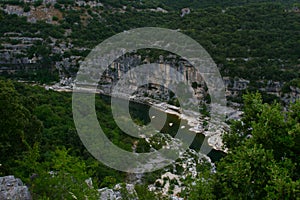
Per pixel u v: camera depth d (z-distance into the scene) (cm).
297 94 8950
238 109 9631
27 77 12388
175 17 15812
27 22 13850
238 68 10338
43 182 2397
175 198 3441
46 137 5062
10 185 2433
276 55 10869
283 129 1997
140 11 16475
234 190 1830
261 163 1806
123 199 2783
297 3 15662
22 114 3359
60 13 14725
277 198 1622
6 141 3234
